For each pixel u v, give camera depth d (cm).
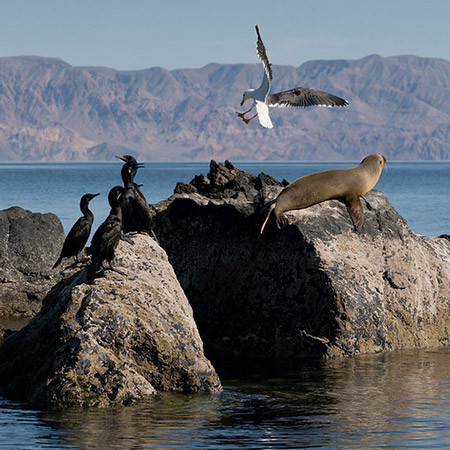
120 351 1407
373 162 1667
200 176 3081
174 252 2125
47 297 1689
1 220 2617
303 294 1889
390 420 1320
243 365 1789
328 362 1802
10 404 1368
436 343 2025
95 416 1296
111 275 1484
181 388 1460
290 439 1205
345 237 1961
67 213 6612
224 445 1168
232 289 2008
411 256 2017
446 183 15838
